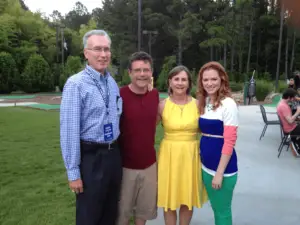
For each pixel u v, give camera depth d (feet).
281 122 18.15
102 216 7.72
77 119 6.70
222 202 7.95
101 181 7.00
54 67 109.40
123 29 143.84
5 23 112.47
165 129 8.34
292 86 39.17
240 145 20.90
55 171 16.20
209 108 7.79
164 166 8.24
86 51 7.11
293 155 18.35
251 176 14.69
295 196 12.26
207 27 133.69
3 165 17.30
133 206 8.54
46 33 131.23
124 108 7.79
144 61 7.67
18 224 10.18
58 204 11.84
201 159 8.14
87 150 7.00
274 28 130.72
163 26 135.64
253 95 54.49
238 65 151.23
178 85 8.11
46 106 58.23
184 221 8.69
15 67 99.66
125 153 8.04
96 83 6.97
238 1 123.24
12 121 35.14
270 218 10.34
